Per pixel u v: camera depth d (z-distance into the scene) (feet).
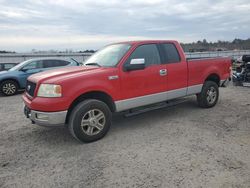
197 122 17.66
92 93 14.57
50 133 16.38
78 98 14.35
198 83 20.06
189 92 19.53
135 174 10.62
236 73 35.32
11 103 27.04
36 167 11.62
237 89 31.81
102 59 17.15
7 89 32.48
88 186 9.85
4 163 12.11
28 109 14.67
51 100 13.11
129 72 15.66
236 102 23.73
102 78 14.55
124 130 16.43
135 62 15.40
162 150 12.97
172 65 18.01
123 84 15.43
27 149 13.79
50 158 12.55
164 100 17.92
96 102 14.29
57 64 35.53
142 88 16.37
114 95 15.08
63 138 15.38
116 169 11.12
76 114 13.67
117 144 14.05
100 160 12.09
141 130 16.34
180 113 20.13
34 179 10.54
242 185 9.52
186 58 19.36
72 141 14.82
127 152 12.89
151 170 10.90
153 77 16.84
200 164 11.26
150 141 14.33
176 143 13.88
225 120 17.95
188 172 10.60
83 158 12.39
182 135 15.15
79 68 15.88
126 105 15.79
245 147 13.05
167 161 11.69
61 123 13.42
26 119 19.94
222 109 21.11
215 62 21.36
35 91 13.89
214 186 9.50
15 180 10.51
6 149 13.85
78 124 13.75
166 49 18.08
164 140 14.42
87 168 11.34
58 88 13.15
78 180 10.33
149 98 16.88
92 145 14.03
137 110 16.84
